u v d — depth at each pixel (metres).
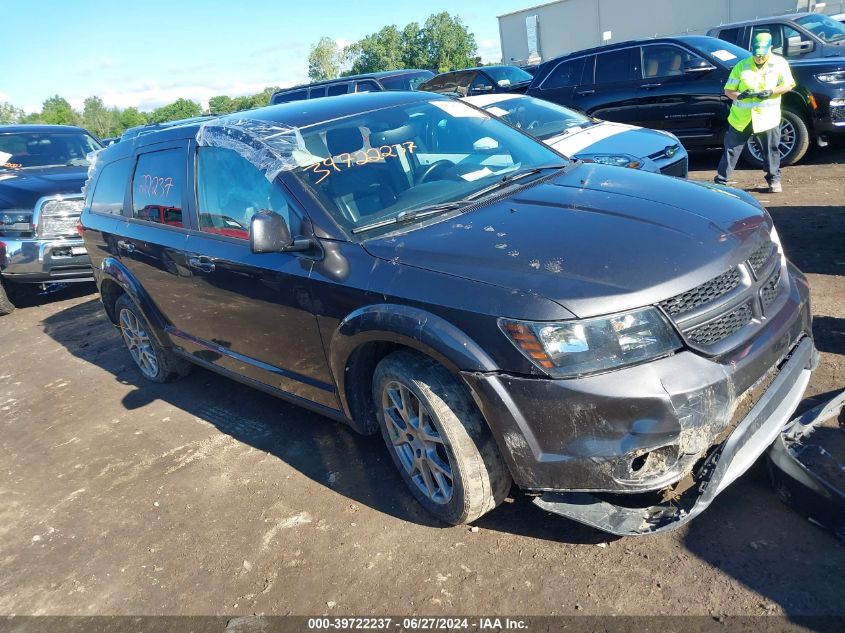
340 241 3.17
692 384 2.42
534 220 2.98
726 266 2.63
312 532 3.26
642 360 2.44
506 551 2.89
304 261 3.27
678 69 9.62
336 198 3.35
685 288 2.49
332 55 64.19
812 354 3.09
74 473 4.27
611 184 3.38
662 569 2.62
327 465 3.82
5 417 5.34
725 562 2.60
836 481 2.78
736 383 2.53
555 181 3.52
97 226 5.19
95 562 3.36
